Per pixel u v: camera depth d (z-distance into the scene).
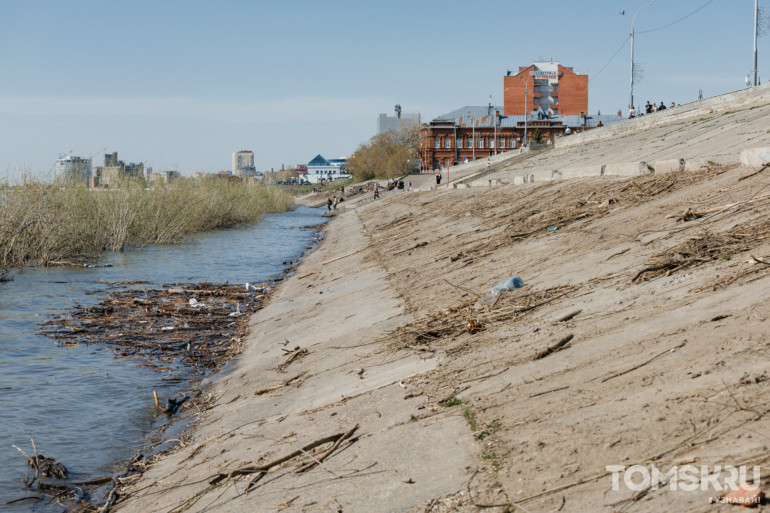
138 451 10.08
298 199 168.38
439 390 8.53
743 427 5.11
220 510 7.11
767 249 9.52
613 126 53.72
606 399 6.48
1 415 11.51
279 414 10.09
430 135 119.94
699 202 14.37
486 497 5.48
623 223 15.28
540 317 10.45
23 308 21.12
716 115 39.59
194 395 12.79
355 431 8.11
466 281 15.46
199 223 53.16
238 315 20.77
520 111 134.50
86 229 36.31
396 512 5.77
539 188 30.06
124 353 15.98
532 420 6.62
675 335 7.45
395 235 33.56
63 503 8.33
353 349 12.52
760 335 6.57
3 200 30.94
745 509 4.20
